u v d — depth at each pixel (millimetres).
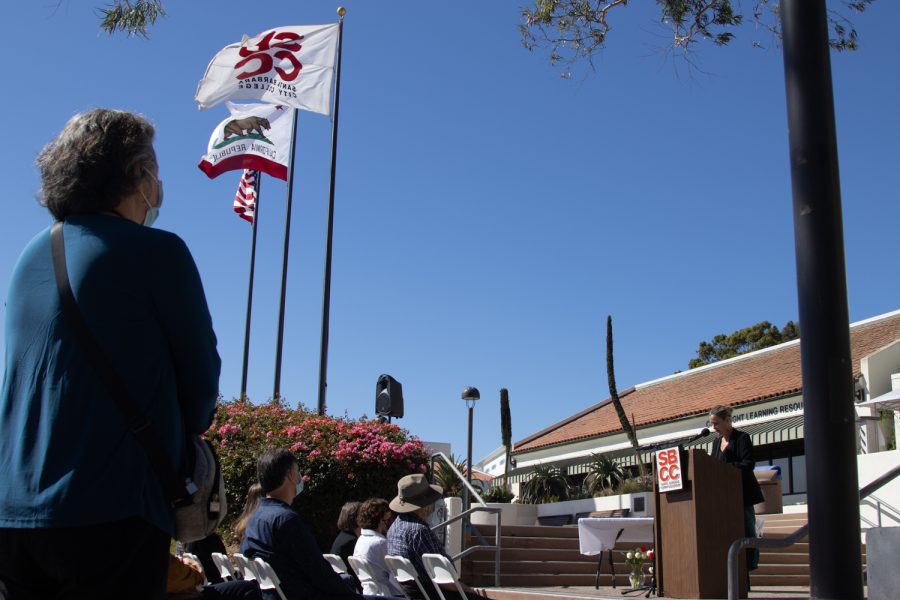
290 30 18578
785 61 4363
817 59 4281
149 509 2412
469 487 13016
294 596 5973
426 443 17828
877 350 21562
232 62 18281
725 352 54938
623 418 25719
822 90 4254
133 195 2756
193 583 4305
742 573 8898
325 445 12852
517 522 18797
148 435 2445
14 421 2430
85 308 2451
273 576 5840
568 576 13164
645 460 26422
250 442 13000
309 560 5973
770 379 25938
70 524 2262
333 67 18641
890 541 4047
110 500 2311
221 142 20703
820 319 4047
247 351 24938
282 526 6043
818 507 3938
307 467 12562
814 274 4094
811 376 4035
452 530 12867
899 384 20141
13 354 2508
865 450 19734
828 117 4238
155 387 2500
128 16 8320
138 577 2391
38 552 2314
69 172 2656
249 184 25875
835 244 4113
